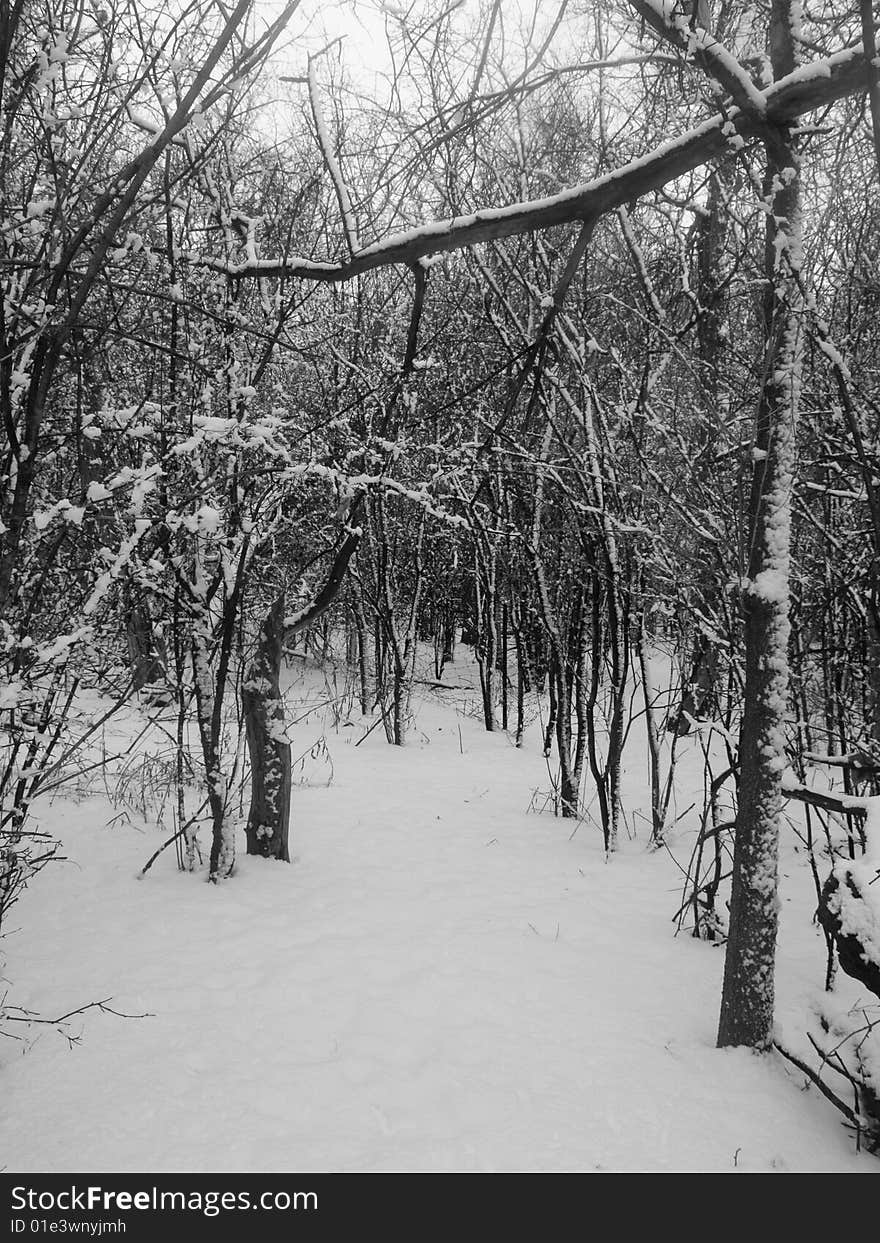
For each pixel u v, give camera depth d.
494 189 7.06
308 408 8.39
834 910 3.20
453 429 9.52
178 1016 3.94
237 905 5.36
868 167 4.42
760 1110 3.33
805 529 5.61
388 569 12.61
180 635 6.20
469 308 9.02
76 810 7.21
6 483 2.92
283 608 6.33
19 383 3.09
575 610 8.41
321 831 7.17
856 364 4.73
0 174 2.80
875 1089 3.21
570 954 4.80
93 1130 3.08
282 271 3.37
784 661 3.59
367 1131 3.11
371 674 15.14
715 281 6.13
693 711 6.66
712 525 5.05
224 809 5.87
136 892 5.55
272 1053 3.64
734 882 3.73
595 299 7.80
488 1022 3.96
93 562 3.87
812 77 3.05
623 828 7.64
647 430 6.74
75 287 3.13
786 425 3.55
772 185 3.49
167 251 4.27
